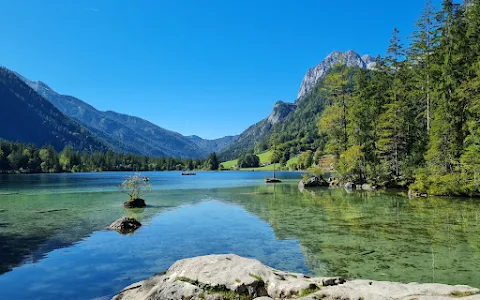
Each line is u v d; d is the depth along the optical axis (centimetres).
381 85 6475
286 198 3834
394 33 6819
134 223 2084
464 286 769
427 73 5191
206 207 3045
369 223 2147
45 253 1469
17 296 997
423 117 5738
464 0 5366
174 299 798
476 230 1898
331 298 715
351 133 5819
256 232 1914
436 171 3891
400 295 730
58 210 2861
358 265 1286
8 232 1912
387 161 5497
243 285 796
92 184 6819
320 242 1658
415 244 1596
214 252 1488
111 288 1060
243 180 9212
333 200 3531
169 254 1458
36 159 15362
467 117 3981
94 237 1789
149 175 14300
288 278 857
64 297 989
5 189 5391
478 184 3400
